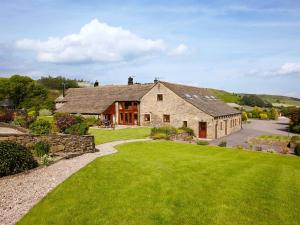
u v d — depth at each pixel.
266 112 79.88
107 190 11.27
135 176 13.12
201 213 9.41
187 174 13.72
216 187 11.95
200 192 11.30
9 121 35.16
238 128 49.66
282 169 15.77
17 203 9.89
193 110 38.22
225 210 9.66
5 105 59.72
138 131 34.59
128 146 23.02
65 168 14.37
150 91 42.84
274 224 8.77
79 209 9.51
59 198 10.38
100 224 8.55
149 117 43.16
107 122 41.34
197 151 21.59
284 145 31.98
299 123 45.75
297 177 14.03
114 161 15.95
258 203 10.33
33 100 66.25
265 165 16.73
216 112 39.25
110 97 49.34
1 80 66.25
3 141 14.56
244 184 12.43
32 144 16.70
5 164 12.80
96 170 13.93
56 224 8.51
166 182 12.35
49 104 59.62
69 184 11.80
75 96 56.22
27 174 13.17
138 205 9.88
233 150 22.34
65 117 26.70
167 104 40.88
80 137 19.25
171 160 17.00
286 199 10.77
